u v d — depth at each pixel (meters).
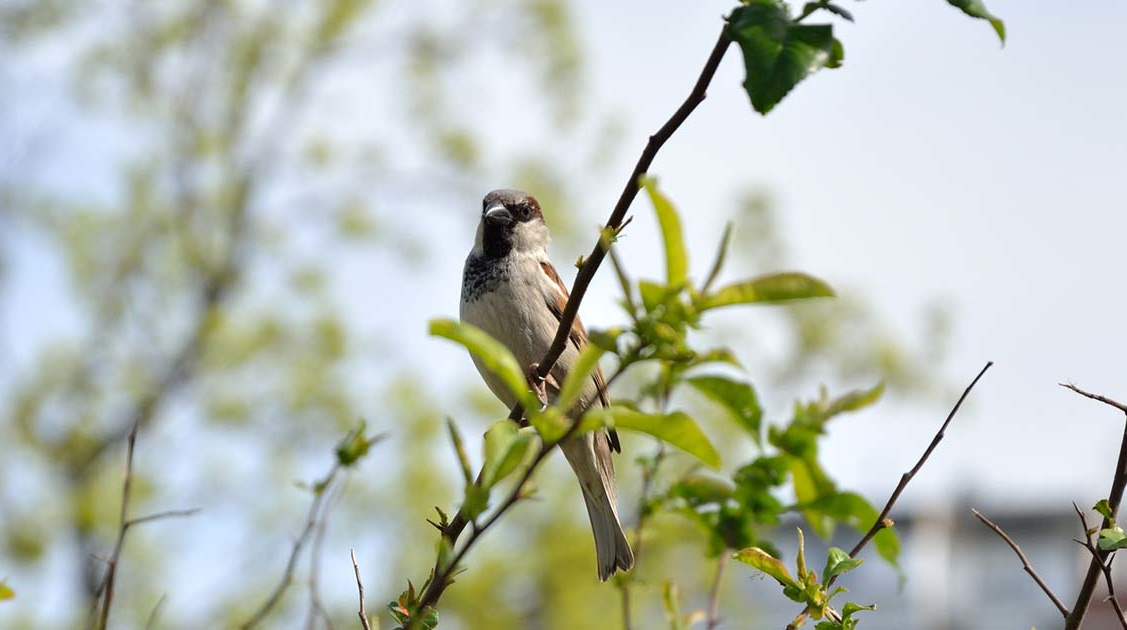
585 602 16.47
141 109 17.36
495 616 16.20
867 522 4.55
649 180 2.44
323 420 16.17
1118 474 3.16
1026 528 17.25
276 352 16.58
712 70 2.82
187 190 17.52
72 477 16.66
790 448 4.57
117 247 17.09
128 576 15.70
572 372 2.54
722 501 4.75
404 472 15.72
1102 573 3.12
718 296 2.50
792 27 2.65
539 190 17.44
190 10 17.30
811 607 3.46
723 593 13.87
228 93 17.67
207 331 16.45
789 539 15.49
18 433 16.52
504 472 2.59
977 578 17.36
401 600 3.07
